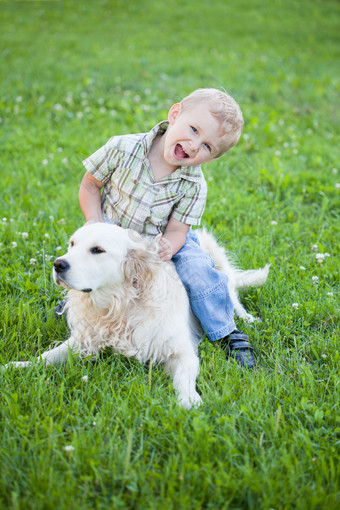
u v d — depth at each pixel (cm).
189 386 242
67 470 187
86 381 237
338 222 442
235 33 1410
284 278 349
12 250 366
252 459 197
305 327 301
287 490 183
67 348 266
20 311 295
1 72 891
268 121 729
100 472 186
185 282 283
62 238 387
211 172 543
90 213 290
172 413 215
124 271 250
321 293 327
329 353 275
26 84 820
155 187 279
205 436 201
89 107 736
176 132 265
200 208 292
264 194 495
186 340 268
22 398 225
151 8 1620
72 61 1006
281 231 427
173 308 265
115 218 292
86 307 261
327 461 198
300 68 1091
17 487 177
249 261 376
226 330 286
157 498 178
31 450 195
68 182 514
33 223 407
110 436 205
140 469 190
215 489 182
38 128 658
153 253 256
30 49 1105
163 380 254
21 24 1379
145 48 1177
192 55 1123
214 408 224
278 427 211
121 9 1596
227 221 448
